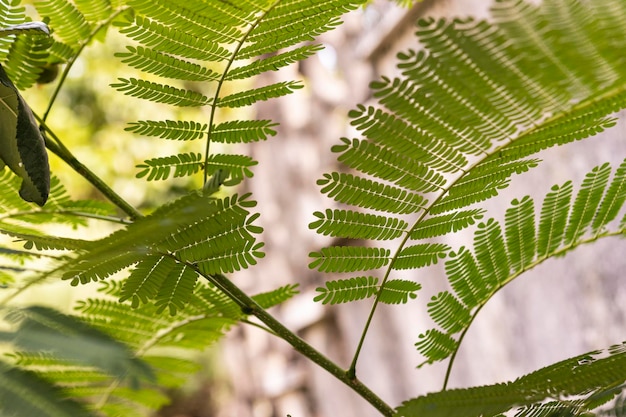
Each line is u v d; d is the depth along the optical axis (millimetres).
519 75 572
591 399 617
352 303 2242
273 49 683
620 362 607
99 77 3158
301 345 747
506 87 578
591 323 1271
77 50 740
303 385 2533
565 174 1285
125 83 686
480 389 574
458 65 571
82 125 3199
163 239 621
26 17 691
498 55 563
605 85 572
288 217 2570
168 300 669
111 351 445
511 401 562
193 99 699
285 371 2566
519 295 1457
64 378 706
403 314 1975
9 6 687
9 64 705
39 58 706
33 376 436
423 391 1922
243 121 703
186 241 631
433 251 734
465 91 588
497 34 557
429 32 560
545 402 641
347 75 2203
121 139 3107
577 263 1275
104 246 527
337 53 2238
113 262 595
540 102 588
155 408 807
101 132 3172
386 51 1943
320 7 659
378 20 1966
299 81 701
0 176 734
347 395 2320
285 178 2584
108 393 750
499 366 1568
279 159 2619
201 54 681
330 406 2412
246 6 655
